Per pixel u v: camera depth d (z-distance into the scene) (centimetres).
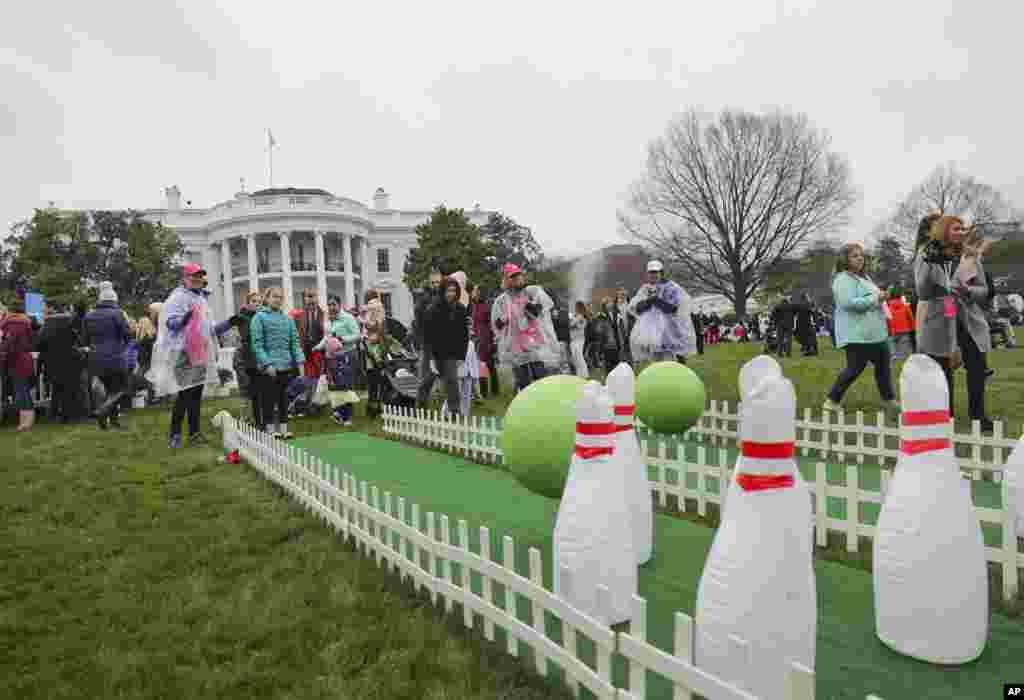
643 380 613
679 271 4434
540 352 755
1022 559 294
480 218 6400
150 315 1205
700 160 4222
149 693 251
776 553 192
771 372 249
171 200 6091
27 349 1011
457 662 260
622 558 261
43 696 253
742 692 163
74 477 611
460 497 502
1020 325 3009
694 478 507
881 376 674
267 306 779
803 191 4194
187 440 814
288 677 257
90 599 341
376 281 6216
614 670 244
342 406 915
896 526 245
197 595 337
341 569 365
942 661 237
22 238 4212
